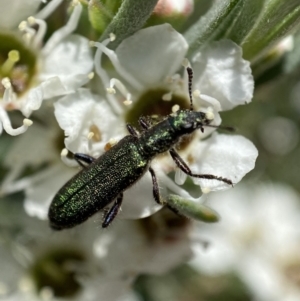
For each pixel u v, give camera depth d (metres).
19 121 0.06
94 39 0.05
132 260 0.06
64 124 0.05
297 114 0.08
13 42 0.05
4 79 0.05
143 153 0.05
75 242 0.06
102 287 0.06
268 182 0.08
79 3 0.05
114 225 0.06
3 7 0.05
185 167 0.05
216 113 0.05
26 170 0.06
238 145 0.05
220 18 0.05
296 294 0.08
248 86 0.05
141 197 0.05
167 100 0.05
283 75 0.06
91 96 0.05
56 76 0.05
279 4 0.05
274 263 0.08
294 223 0.08
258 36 0.05
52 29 0.06
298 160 0.08
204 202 0.05
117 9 0.05
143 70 0.05
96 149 0.05
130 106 0.05
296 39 0.06
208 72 0.05
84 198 0.05
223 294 0.08
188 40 0.05
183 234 0.06
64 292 0.06
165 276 0.07
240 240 0.08
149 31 0.05
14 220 0.06
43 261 0.06
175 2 0.05
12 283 0.06
